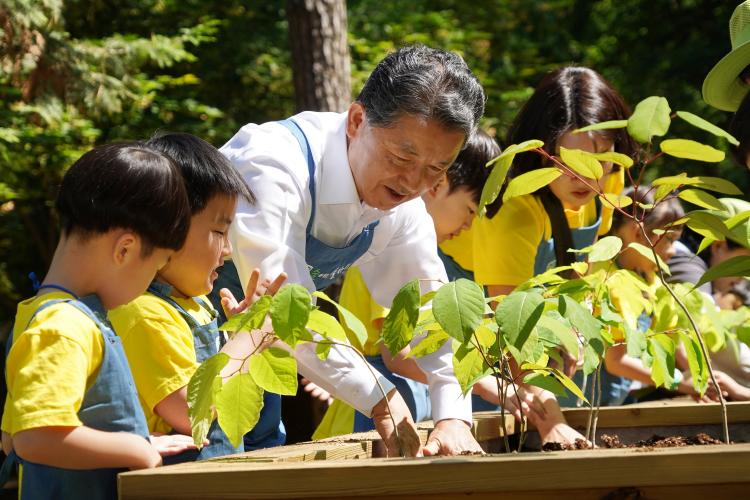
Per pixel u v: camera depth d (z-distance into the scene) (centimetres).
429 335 195
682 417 244
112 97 722
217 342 223
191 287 215
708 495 130
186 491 143
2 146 692
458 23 1113
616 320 202
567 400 317
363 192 231
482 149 300
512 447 259
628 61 1281
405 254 262
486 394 261
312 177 230
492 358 191
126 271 182
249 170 225
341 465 140
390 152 218
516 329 158
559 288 207
